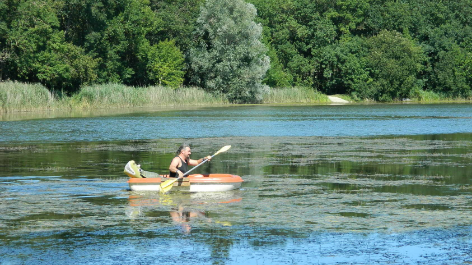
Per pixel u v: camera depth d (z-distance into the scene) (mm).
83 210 26594
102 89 145625
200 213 25984
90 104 142375
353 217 25203
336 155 49125
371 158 47031
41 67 139500
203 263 18969
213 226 23609
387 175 37719
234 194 30781
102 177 36531
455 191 31641
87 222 24250
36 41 139875
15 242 21250
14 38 133000
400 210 26625
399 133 72188
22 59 137000
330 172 39156
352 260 19328
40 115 109312
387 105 171875
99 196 30094
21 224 23875
